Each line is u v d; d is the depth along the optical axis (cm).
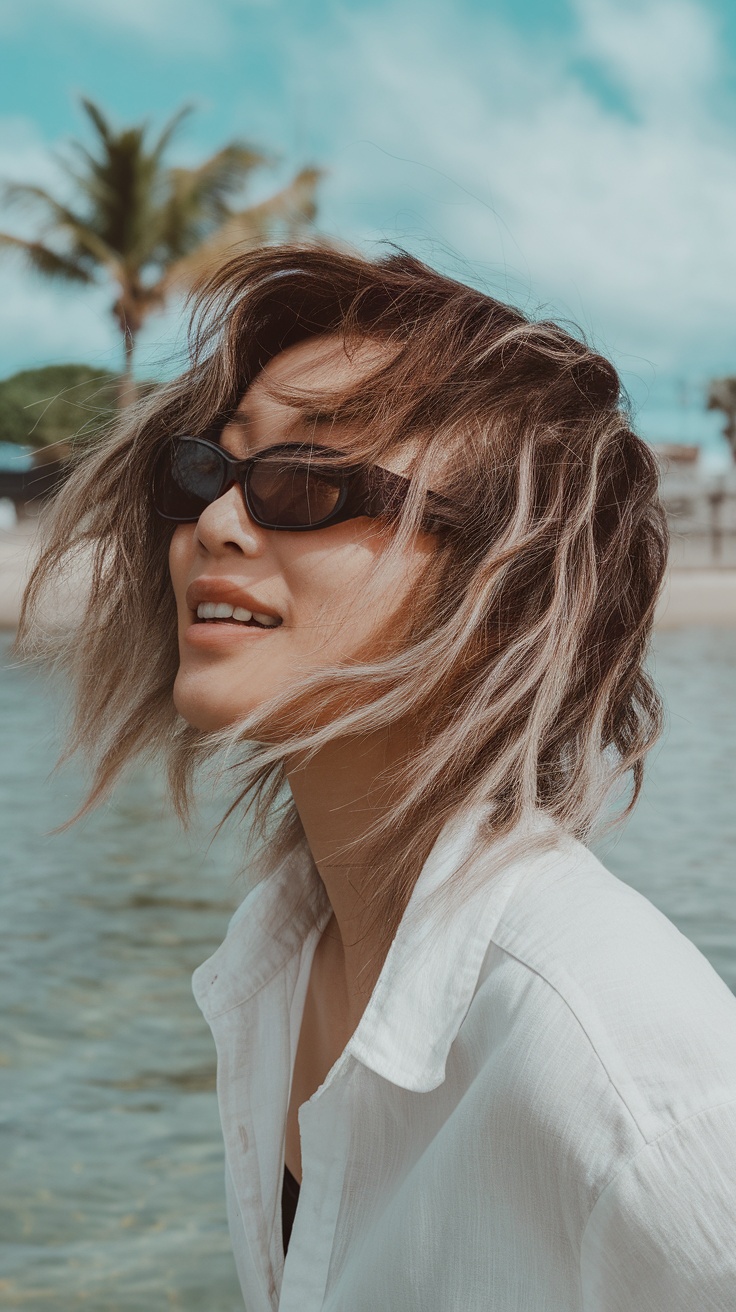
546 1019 64
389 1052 73
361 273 94
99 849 643
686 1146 58
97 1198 272
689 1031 61
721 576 3700
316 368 92
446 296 94
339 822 92
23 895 541
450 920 74
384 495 86
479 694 83
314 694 85
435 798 85
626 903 69
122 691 116
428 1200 68
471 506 87
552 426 90
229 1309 228
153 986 412
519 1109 63
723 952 444
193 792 121
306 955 111
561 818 84
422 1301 68
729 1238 57
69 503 116
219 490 89
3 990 408
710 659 1819
